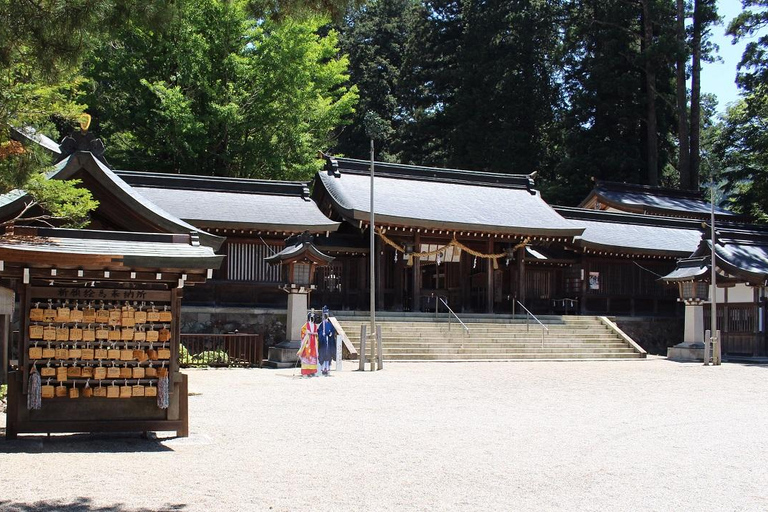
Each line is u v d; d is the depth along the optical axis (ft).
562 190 174.60
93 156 44.39
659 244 123.85
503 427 39.93
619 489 26.55
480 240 113.80
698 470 30.09
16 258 31.83
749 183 184.55
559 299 120.06
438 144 193.47
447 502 24.27
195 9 121.60
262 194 106.93
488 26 174.91
